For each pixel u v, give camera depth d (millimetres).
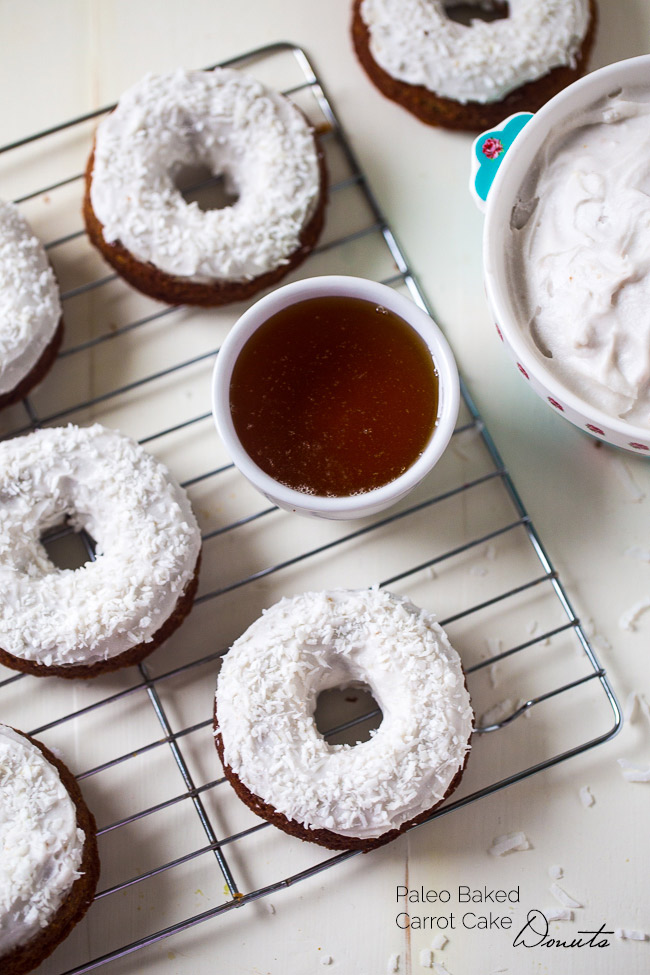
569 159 415
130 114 451
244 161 458
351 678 434
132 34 479
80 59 478
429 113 466
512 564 450
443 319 464
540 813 436
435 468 457
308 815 405
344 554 452
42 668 428
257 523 454
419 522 455
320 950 429
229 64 476
